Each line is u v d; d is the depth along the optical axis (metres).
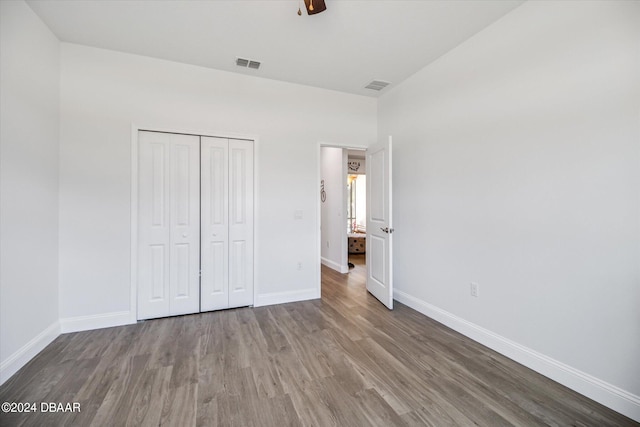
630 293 1.56
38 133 2.24
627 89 1.56
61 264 2.57
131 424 1.50
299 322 2.85
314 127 3.57
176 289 3.00
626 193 1.57
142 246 2.87
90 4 2.10
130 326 2.74
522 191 2.09
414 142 3.20
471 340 2.48
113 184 2.74
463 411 1.61
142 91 2.83
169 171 2.96
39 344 2.23
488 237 2.35
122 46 2.67
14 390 1.77
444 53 2.77
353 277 4.70
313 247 3.58
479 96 2.42
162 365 2.06
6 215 1.88
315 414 1.58
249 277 3.29
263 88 3.31
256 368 2.03
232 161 3.20
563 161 1.85
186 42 2.60
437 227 2.88
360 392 1.78
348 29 2.40
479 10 2.15
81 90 2.63
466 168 2.55
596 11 1.68
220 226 3.16
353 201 8.16
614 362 1.63
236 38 2.54
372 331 2.65
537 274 2.00
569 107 1.82
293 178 3.47
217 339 2.48
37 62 2.22
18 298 2.00
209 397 1.72
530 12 2.02
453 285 2.70
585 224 1.75
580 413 1.60
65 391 1.76
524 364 2.08
